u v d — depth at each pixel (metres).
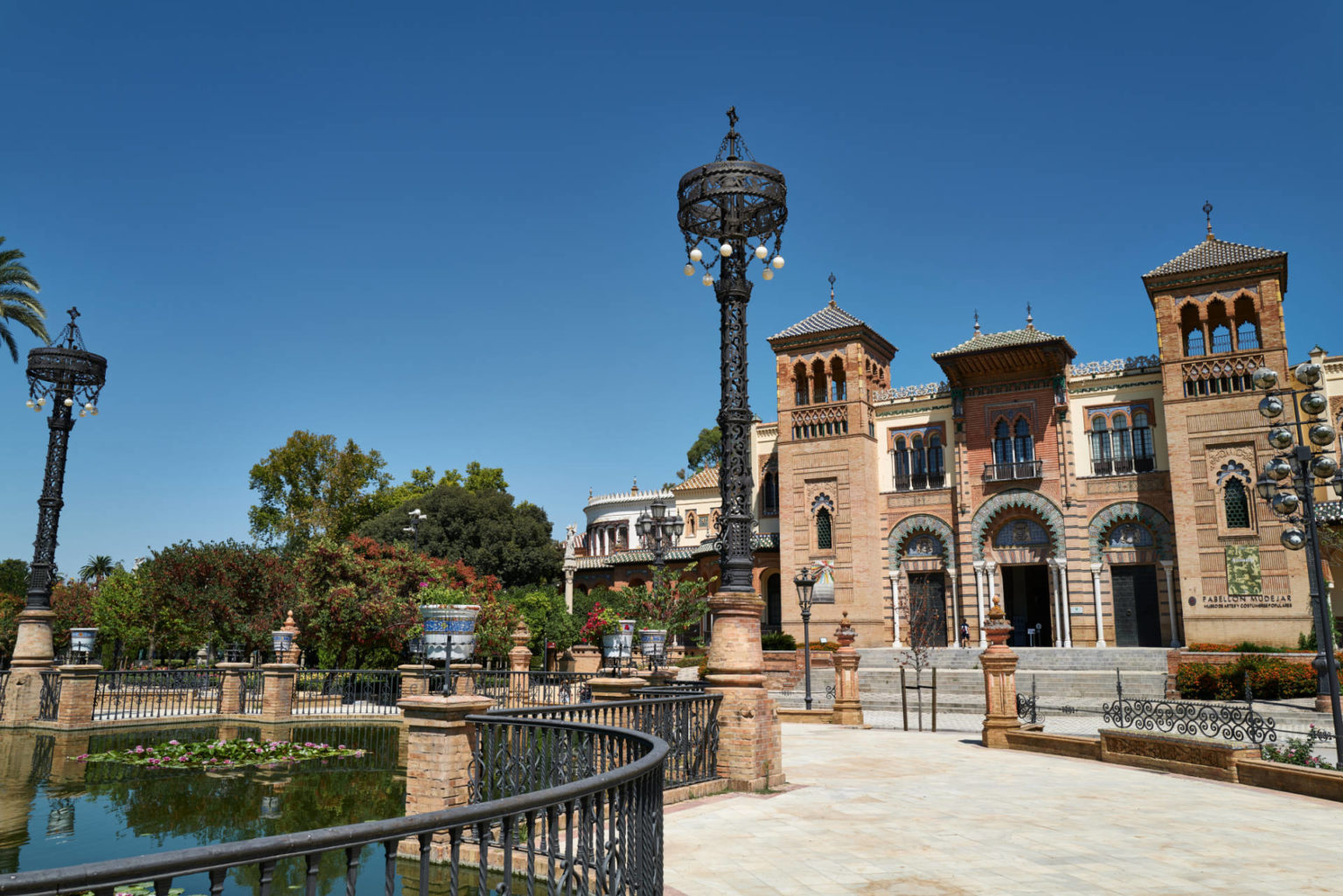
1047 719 27.11
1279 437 15.72
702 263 13.02
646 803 5.09
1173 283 38.72
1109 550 40.31
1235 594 36.00
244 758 15.99
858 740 18.77
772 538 47.97
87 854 9.30
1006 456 42.69
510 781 8.91
